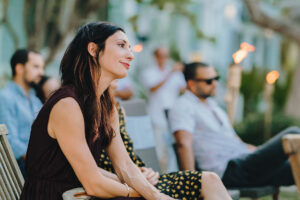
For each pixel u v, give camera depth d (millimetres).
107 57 2684
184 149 4176
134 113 4059
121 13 14344
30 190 2635
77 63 2676
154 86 7547
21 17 11773
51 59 10750
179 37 15945
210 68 4430
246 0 12062
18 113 4145
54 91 2645
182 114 4266
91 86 2666
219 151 4262
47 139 2576
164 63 7824
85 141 2555
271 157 3943
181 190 2809
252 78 14891
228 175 4047
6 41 11758
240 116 14602
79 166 2516
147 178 2887
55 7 10578
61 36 10664
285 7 14641
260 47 17000
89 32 2693
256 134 11156
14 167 2838
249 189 3914
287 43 16391
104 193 2545
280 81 15836
